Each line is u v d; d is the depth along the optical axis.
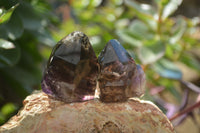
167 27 0.50
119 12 0.65
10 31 0.36
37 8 0.43
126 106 0.30
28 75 0.41
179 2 0.45
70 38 0.30
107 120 0.29
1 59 0.35
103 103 0.31
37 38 0.42
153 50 0.42
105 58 0.30
